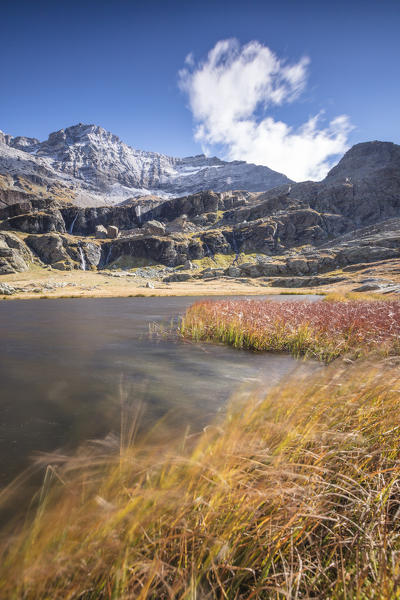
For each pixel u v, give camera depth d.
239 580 1.68
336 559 1.94
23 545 1.29
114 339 16.56
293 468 2.09
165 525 1.63
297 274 158.62
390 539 1.91
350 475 2.38
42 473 3.81
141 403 6.94
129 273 183.62
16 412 6.46
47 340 16.31
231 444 1.99
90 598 1.31
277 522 1.90
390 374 3.14
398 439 2.76
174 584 1.48
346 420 2.76
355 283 106.88
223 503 1.80
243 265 170.50
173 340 16.20
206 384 8.49
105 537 1.37
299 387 3.03
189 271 185.62
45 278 156.00
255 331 14.09
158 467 1.84
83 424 5.77
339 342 11.34
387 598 1.44
